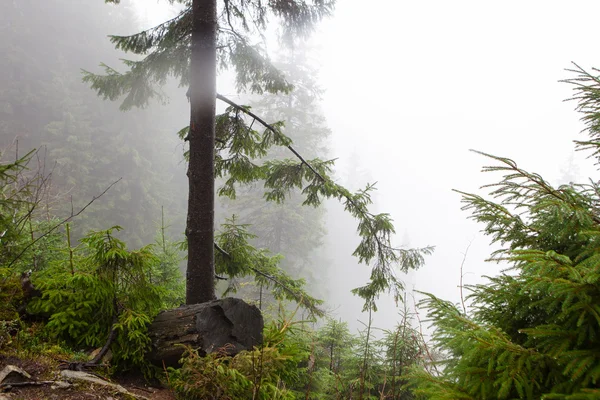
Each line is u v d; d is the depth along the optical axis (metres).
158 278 6.84
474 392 1.69
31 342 3.37
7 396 2.51
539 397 1.56
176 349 3.64
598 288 1.55
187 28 5.57
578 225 1.97
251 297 15.00
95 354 3.62
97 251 4.09
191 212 5.06
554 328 1.74
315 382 5.57
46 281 3.99
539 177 1.98
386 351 5.66
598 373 1.36
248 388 3.24
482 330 1.80
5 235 4.30
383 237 6.48
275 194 7.00
